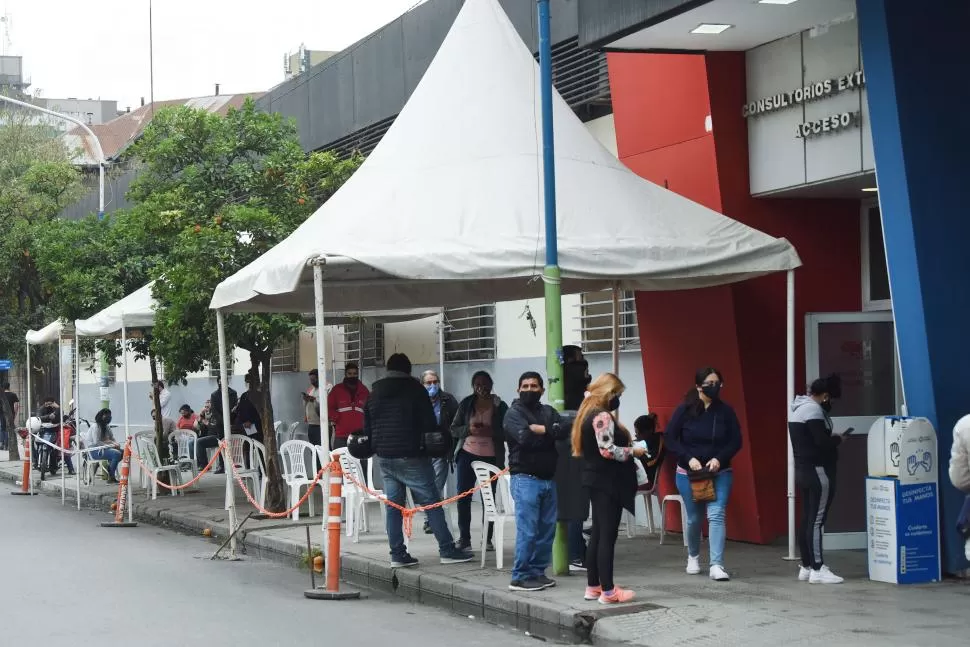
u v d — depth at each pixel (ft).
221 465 85.61
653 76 47.39
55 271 76.54
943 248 35.73
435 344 67.67
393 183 39.47
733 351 44.37
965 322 35.88
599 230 37.88
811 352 41.39
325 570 42.22
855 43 40.06
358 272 42.57
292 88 85.81
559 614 31.48
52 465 88.89
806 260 44.88
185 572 42.75
